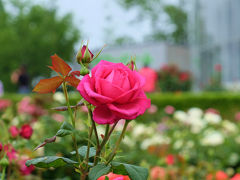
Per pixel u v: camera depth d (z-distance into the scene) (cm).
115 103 74
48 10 2675
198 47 1655
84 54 81
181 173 295
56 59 76
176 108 993
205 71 1622
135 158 332
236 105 1022
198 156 394
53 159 80
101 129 177
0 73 2588
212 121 495
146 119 711
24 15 2602
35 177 184
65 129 77
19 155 143
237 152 430
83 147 92
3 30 2527
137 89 73
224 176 243
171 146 426
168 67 1383
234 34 1448
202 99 1009
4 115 164
